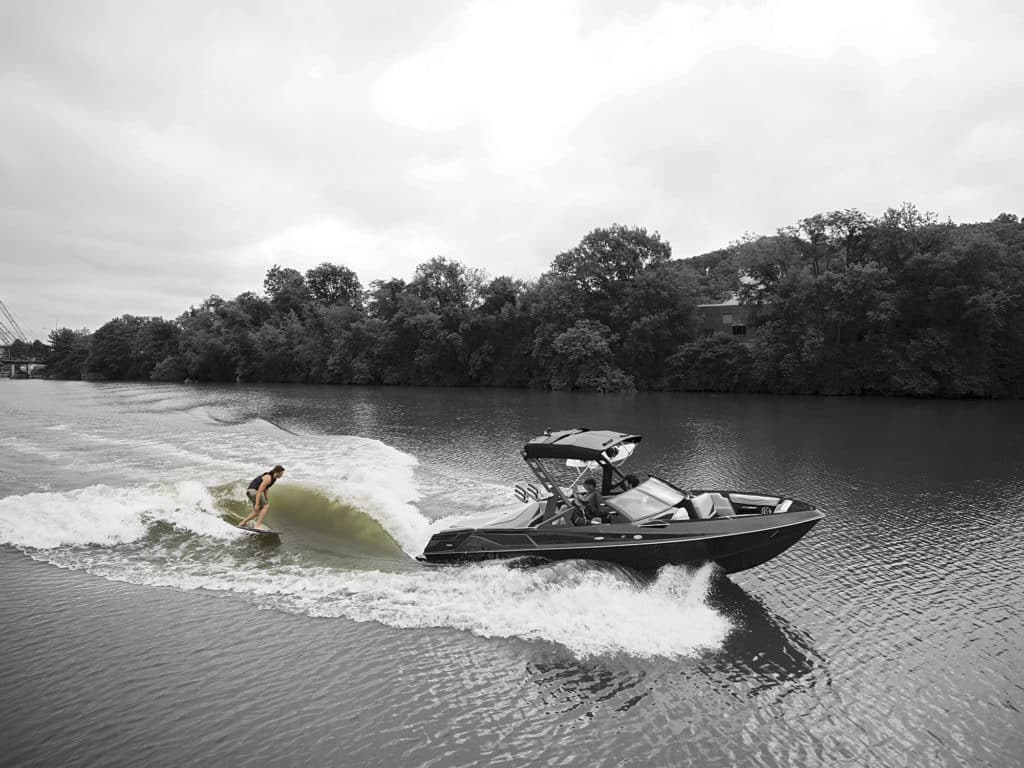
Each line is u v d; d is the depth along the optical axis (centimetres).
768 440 2516
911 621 839
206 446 2375
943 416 3462
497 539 968
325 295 11619
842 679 695
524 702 649
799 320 5344
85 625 816
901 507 1427
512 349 7212
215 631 798
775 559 1081
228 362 9194
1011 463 1977
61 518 1242
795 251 5559
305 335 8900
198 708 638
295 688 673
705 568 912
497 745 582
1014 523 1295
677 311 6238
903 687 680
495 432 2830
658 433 2752
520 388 6806
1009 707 644
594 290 6644
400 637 778
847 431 2803
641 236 6556
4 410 4012
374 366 7981
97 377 11131
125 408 4206
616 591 862
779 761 562
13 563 1034
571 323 6556
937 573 1016
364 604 869
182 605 873
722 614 858
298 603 876
